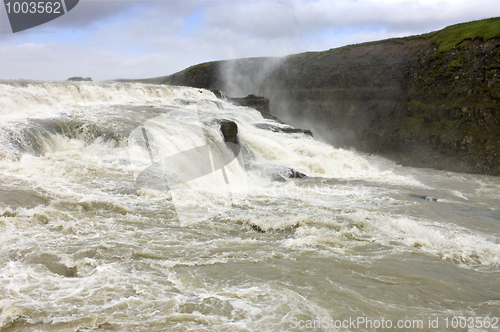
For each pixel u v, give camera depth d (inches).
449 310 217.3
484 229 393.7
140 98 889.5
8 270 223.9
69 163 454.6
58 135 539.8
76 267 236.8
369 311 209.3
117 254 257.1
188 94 1069.1
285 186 557.9
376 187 593.6
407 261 287.4
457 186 845.2
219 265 256.1
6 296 194.7
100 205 343.9
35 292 201.6
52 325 172.9
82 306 191.3
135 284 219.3
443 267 280.8
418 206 478.0
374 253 300.8
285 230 345.1
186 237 300.8
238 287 226.5
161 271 240.7
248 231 334.6
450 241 337.4
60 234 283.4
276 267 259.3
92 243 271.3
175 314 190.4
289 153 780.0
